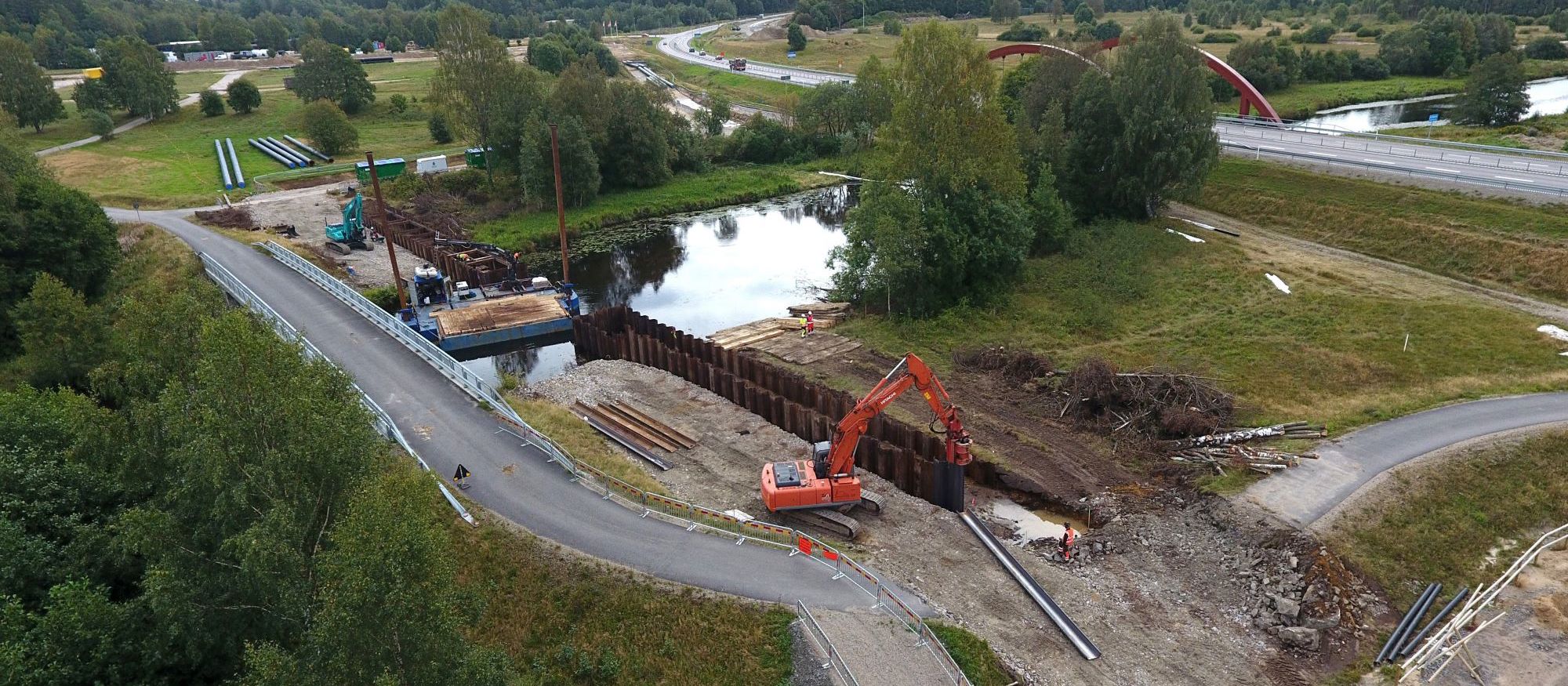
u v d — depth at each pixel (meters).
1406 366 41.44
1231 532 30.55
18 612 21.89
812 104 107.44
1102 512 33.31
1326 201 63.22
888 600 26.16
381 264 65.06
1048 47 80.19
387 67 170.50
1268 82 122.81
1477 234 53.88
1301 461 33.62
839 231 80.25
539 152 82.12
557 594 27.27
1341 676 24.59
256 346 21.88
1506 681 24.00
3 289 48.31
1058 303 54.25
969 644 24.88
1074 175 66.56
